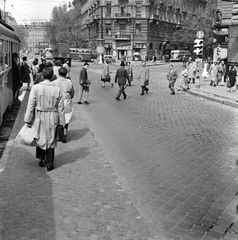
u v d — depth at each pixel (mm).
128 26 66188
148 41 67000
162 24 71750
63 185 5242
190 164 6711
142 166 6527
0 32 9312
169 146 8008
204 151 7641
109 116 11641
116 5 65938
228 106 15180
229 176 6078
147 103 15094
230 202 4980
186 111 13242
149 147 7879
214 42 31078
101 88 21188
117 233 3893
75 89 20234
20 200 4656
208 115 12477
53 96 5676
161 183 5672
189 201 4980
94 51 70250
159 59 70750
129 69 22469
